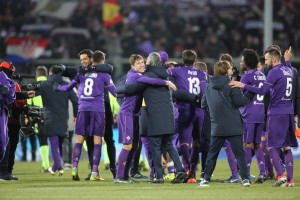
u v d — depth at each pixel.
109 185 34.16
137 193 29.73
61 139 43.78
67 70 37.06
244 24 93.25
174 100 36.53
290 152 33.47
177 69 36.66
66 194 29.50
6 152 37.53
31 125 41.34
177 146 38.94
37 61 70.00
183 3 96.06
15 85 35.69
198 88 36.53
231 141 32.47
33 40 76.31
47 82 42.59
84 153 62.25
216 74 32.50
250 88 32.03
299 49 91.19
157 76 34.31
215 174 43.22
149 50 89.12
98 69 36.41
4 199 27.70
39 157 61.50
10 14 91.75
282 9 93.62
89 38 89.19
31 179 39.00
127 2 95.94
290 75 32.91
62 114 42.72
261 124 36.97
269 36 68.00
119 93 34.53
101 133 36.81
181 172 34.66
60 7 93.00
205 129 35.69
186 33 91.94
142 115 35.75
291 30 92.44
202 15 94.94
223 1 95.12
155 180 35.22
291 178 33.34
